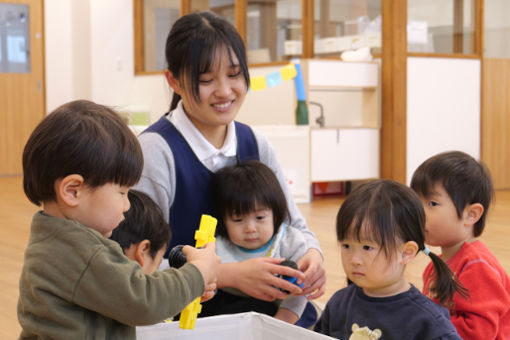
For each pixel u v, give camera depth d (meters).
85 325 0.87
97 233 0.88
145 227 1.17
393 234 1.11
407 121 4.70
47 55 6.71
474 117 4.99
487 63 5.06
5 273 2.48
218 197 1.45
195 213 1.48
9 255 2.80
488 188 1.41
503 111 5.18
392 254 1.11
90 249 0.86
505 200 4.53
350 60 4.60
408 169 4.72
